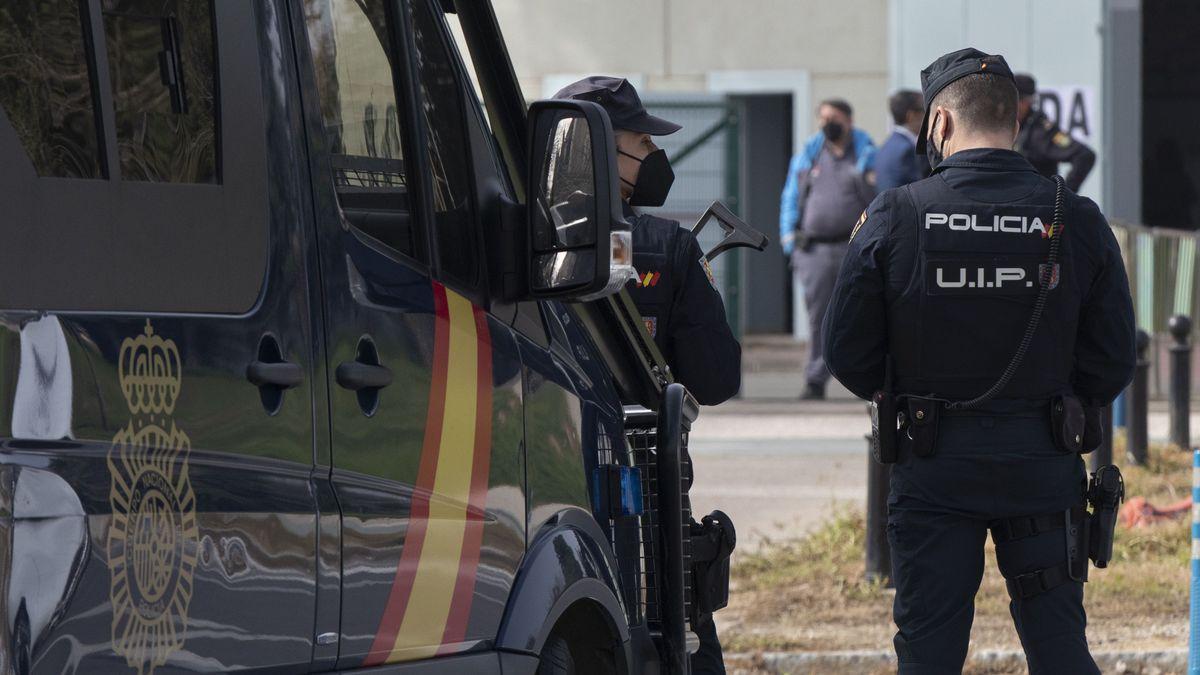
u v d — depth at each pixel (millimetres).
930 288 13203
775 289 62000
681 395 12688
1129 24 58875
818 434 39656
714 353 14117
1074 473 13445
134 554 7145
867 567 24078
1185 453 33406
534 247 10211
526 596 10445
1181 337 34219
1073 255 13211
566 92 14000
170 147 7789
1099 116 58312
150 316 7430
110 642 7000
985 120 13500
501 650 10203
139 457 7211
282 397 8242
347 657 8758
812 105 59656
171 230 7664
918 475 13461
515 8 60156
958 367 13227
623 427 12359
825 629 21984
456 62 10820
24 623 6562
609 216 9930
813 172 44344
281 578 8148
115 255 7309
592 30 60125
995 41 58625
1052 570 13312
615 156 10062
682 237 14156
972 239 13164
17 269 6773
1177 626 21609
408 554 9258
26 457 6652
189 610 7488
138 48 7664
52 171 7086
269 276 8281
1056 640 13312
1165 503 28859
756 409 44281
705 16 59844
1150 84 78500
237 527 7820
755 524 29172
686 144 50625
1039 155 36969
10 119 6902
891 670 20234
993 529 13656
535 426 10852
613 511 11883
